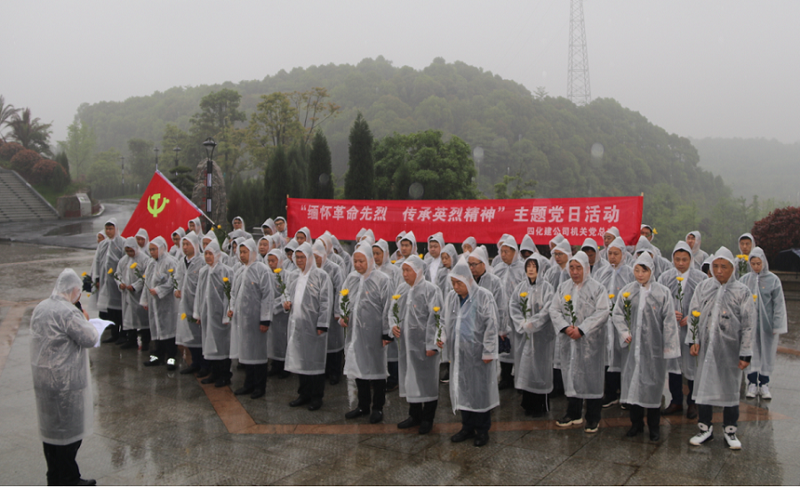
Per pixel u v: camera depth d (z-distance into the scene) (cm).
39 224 3488
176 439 542
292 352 637
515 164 9444
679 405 626
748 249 741
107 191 6812
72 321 435
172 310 792
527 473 464
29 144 5809
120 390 696
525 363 612
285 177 2255
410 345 554
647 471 466
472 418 536
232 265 948
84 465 484
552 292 604
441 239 855
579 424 584
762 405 646
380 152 3195
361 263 602
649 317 532
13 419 593
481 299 532
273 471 470
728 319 507
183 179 3366
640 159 10550
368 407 616
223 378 720
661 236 7044
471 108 11331
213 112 6975
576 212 902
